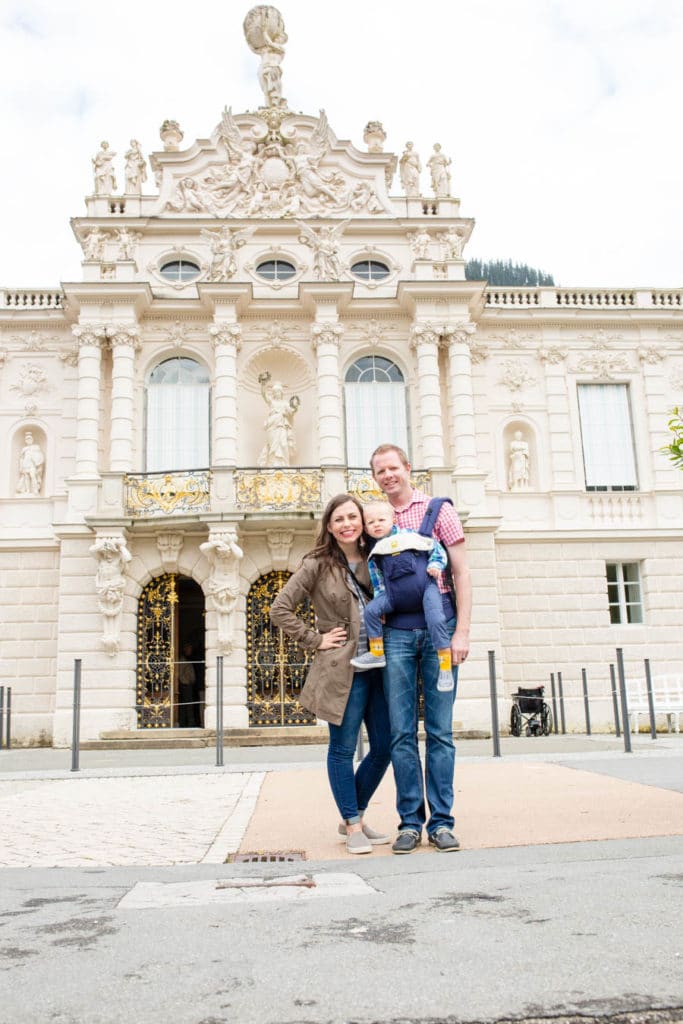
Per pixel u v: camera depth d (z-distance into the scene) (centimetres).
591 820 681
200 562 2402
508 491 2670
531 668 2566
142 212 2769
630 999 254
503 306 2752
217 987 271
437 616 601
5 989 275
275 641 2408
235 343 2583
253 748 2041
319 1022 241
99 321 2548
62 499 2544
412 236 2809
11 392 2630
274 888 441
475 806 800
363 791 638
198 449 2606
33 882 495
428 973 279
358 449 2647
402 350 2700
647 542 2658
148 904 409
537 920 338
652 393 2775
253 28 2958
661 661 2595
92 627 2352
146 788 1125
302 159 2820
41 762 1675
